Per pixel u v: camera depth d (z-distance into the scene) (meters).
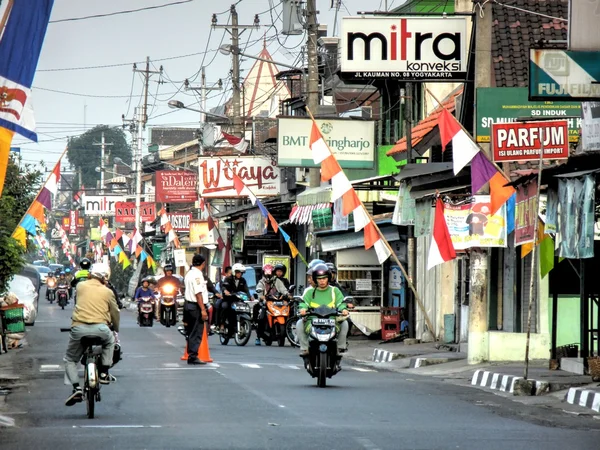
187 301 62.09
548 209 50.81
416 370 62.66
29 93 41.06
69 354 38.53
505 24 75.00
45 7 41.34
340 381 51.59
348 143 89.19
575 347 60.97
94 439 30.59
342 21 70.31
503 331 66.69
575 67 50.28
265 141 137.75
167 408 39.09
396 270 91.69
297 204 104.75
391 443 29.92
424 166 66.00
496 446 29.73
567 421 36.88
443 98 94.81
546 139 53.81
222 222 171.12
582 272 51.88
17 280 115.94
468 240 59.31
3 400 42.75
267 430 32.66
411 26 70.38
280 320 82.19
